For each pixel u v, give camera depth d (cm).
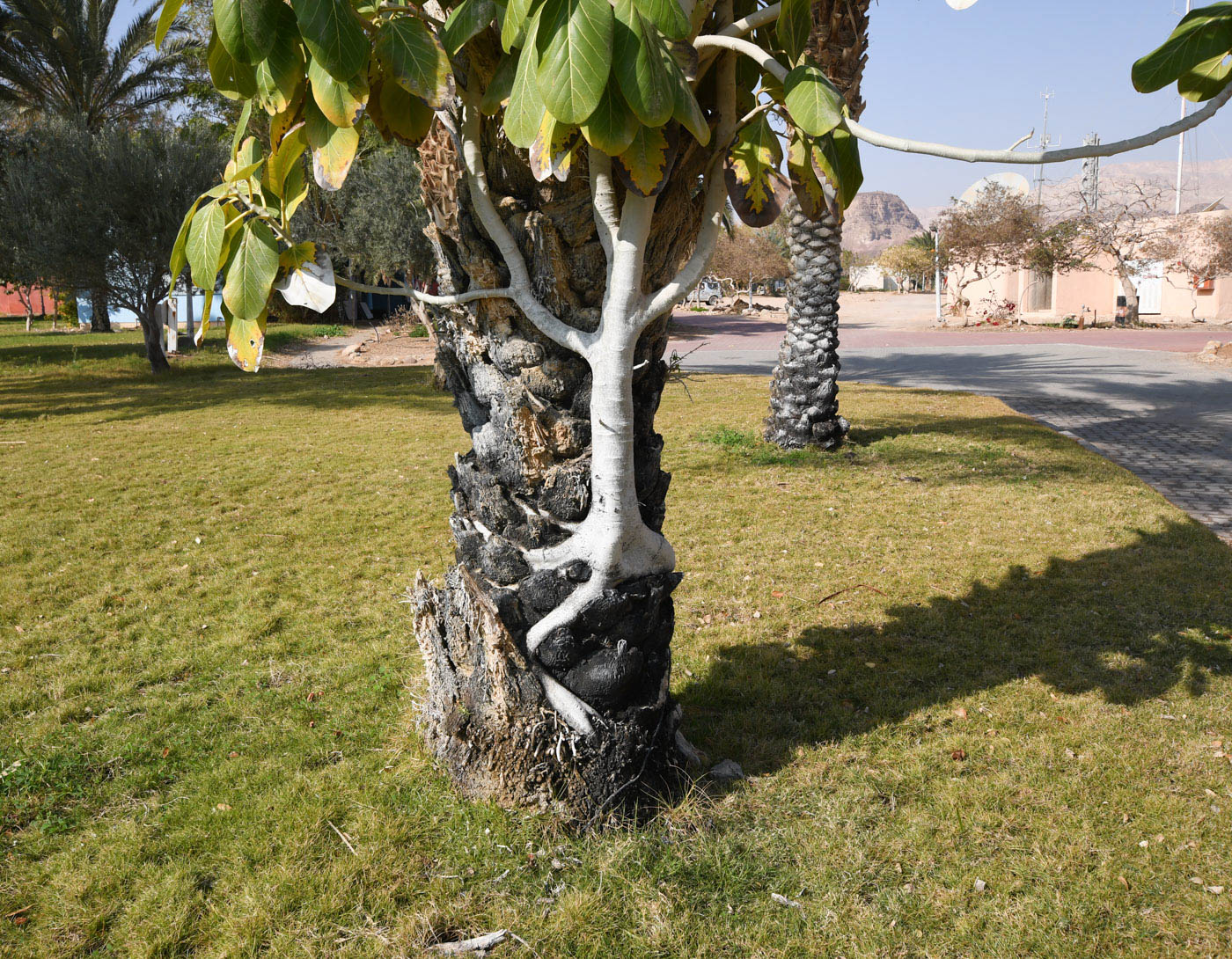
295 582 625
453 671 338
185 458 1041
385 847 321
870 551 675
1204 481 923
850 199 278
